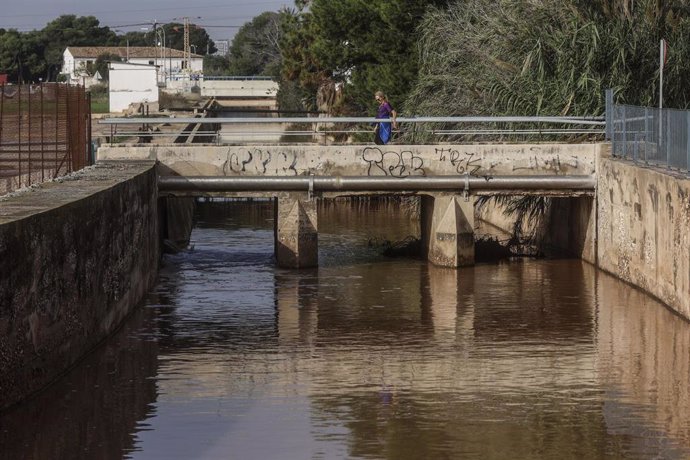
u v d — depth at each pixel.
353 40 56.44
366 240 44.28
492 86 41.56
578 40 39.97
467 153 36.88
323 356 24.83
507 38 42.44
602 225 36.06
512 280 34.62
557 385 22.38
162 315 29.30
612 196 34.81
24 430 19.09
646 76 40.34
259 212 54.78
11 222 18.83
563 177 36.47
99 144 39.84
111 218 26.56
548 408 20.81
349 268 37.31
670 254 29.09
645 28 40.66
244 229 48.16
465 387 22.25
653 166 32.06
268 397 21.48
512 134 40.09
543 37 41.00
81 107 34.00
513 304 30.73
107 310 26.36
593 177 36.47
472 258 37.31
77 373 22.98
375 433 19.30
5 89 31.56
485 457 18.16
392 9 53.72
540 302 30.98
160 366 23.77
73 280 23.03
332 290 33.03
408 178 36.47
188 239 44.19
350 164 36.88
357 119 36.50
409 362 24.31
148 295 32.25
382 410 20.64
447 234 37.03
